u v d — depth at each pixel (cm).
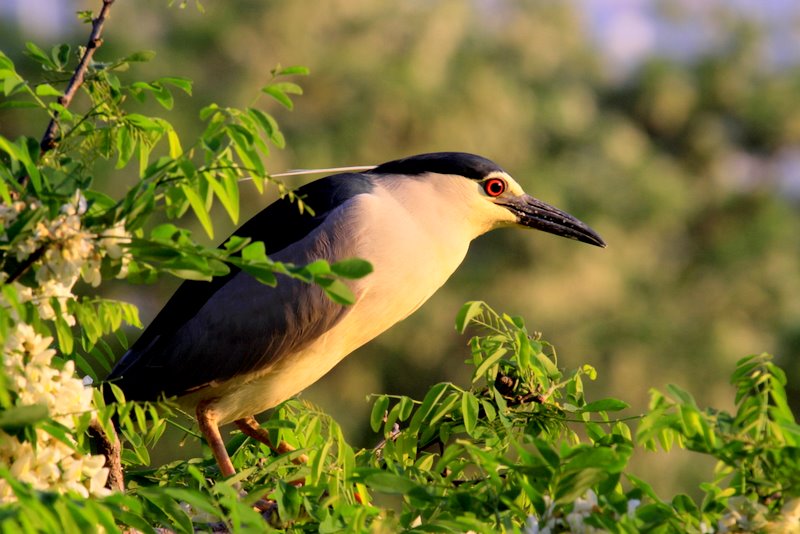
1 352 455
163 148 2050
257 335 830
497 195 956
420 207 904
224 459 777
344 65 2409
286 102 573
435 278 907
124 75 2228
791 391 2652
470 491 538
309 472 611
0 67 588
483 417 715
